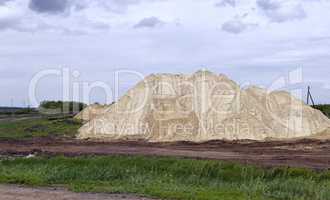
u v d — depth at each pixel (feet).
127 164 68.33
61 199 44.83
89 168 63.67
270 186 52.65
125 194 47.93
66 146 100.12
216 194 48.19
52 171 61.36
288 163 72.23
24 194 47.44
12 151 89.86
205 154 84.43
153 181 55.83
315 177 60.54
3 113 229.04
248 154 85.15
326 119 132.87
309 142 105.70
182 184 55.06
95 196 46.62
